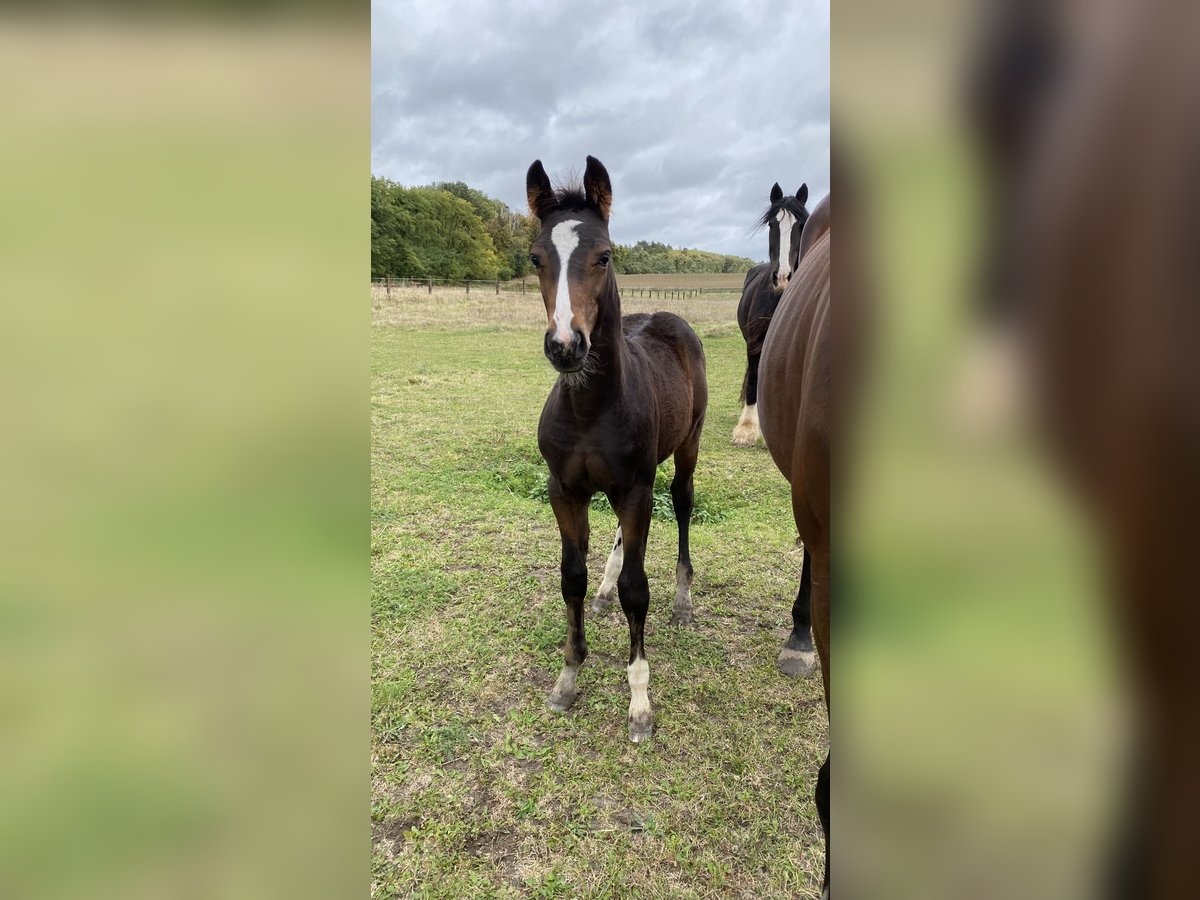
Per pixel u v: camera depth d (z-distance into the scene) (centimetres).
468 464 533
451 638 296
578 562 250
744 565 376
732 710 252
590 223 234
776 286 537
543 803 207
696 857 188
